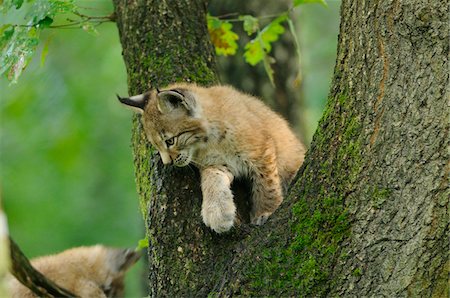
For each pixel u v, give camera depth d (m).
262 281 8.59
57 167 23.39
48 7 10.45
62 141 23.16
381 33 8.47
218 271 9.12
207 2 12.19
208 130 10.95
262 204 11.02
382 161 8.33
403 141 8.27
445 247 8.13
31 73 22.16
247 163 11.06
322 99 23.31
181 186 9.97
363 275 8.27
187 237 9.45
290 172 11.85
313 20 25.70
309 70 24.33
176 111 10.87
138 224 22.64
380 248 8.25
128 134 23.73
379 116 8.41
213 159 11.03
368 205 8.33
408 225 8.19
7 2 10.75
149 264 9.72
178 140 10.77
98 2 19.36
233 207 9.90
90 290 13.16
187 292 9.13
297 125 16.31
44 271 13.11
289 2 16.20
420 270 8.15
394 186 8.26
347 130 8.60
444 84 8.19
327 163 8.68
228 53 13.56
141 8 11.62
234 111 11.23
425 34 8.26
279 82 16.25
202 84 11.45
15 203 23.06
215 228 9.34
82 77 22.61
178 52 11.45
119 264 13.62
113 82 22.78
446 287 8.14
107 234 22.92
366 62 8.55
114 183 23.67
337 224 8.45
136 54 11.50
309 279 8.41
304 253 8.54
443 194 8.12
